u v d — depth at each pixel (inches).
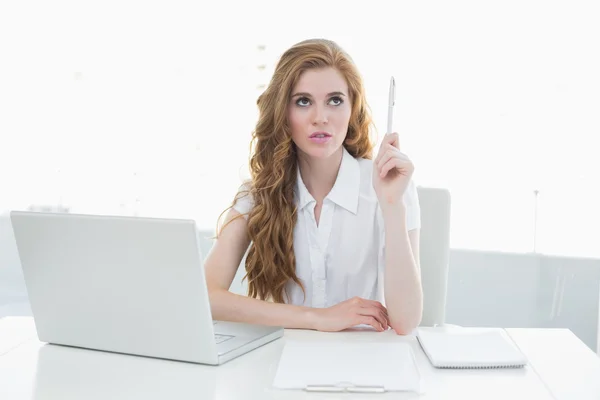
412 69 113.5
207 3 122.0
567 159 107.3
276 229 63.7
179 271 41.6
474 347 45.2
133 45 125.3
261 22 120.3
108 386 39.2
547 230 108.0
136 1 124.6
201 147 124.2
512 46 109.5
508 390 38.4
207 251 98.8
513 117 110.0
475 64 111.1
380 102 115.1
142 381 40.0
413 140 113.9
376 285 66.0
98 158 127.6
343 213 64.7
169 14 123.7
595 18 106.0
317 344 45.9
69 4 127.0
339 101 60.1
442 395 37.4
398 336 51.4
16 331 52.5
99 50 126.6
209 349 42.6
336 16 116.4
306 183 65.7
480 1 110.3
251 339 46.9
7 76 129.5
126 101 126.4
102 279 44.2
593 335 102.5
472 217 111.3
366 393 37.5
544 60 108.3
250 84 122.0
